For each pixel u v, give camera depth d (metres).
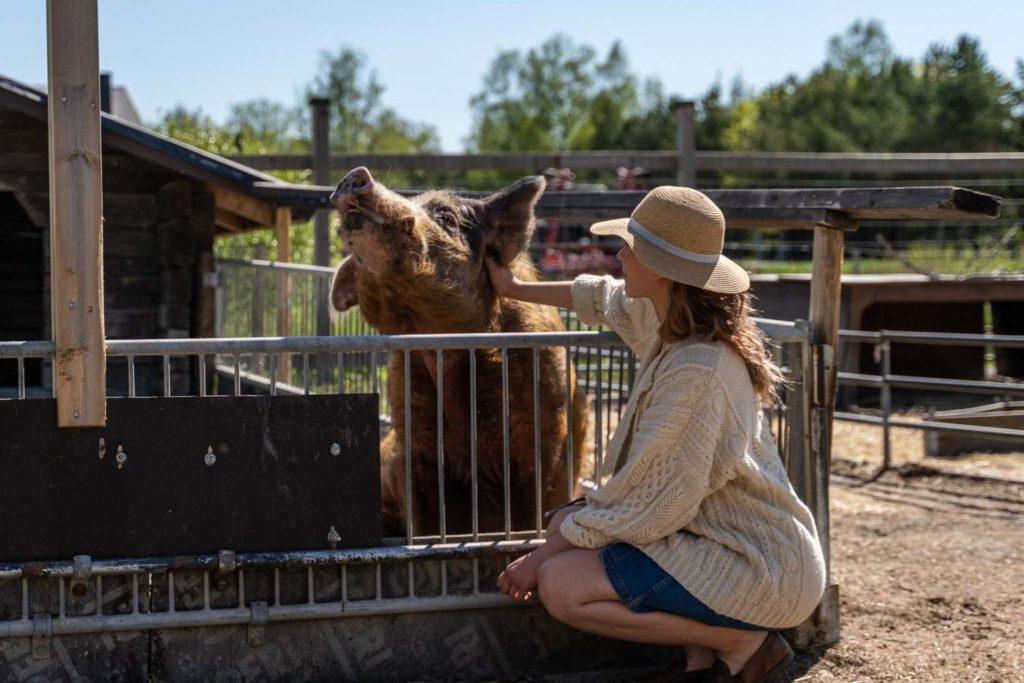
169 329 9.48
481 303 4.79
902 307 13.49
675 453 3.51
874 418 9.26
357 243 4.33
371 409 3.94
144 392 9.55
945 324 13.63
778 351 4.63
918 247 22.44
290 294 8.30
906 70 51.97
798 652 4.67
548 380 4.82
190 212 9.49
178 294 9.51
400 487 5.00
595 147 64.56
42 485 3.69
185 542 3.81
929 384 8.98
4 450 3.65
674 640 3.65
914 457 9.59
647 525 3.54
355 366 7.42
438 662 4.11
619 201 5.32
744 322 3.68
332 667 4.01
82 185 3.60
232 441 3.83
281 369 8.35
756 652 3.74
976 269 18.12
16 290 11.66
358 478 3.95
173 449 3.78
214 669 3.92
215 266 9.84
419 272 4.41
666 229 3.60
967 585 5.77
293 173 19.67
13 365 11.78
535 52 73.31
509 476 4.65
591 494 3.69
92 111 3.58
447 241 4.58
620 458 3.77
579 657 4.25
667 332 3.61
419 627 4.08
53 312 3.67
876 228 28.48
